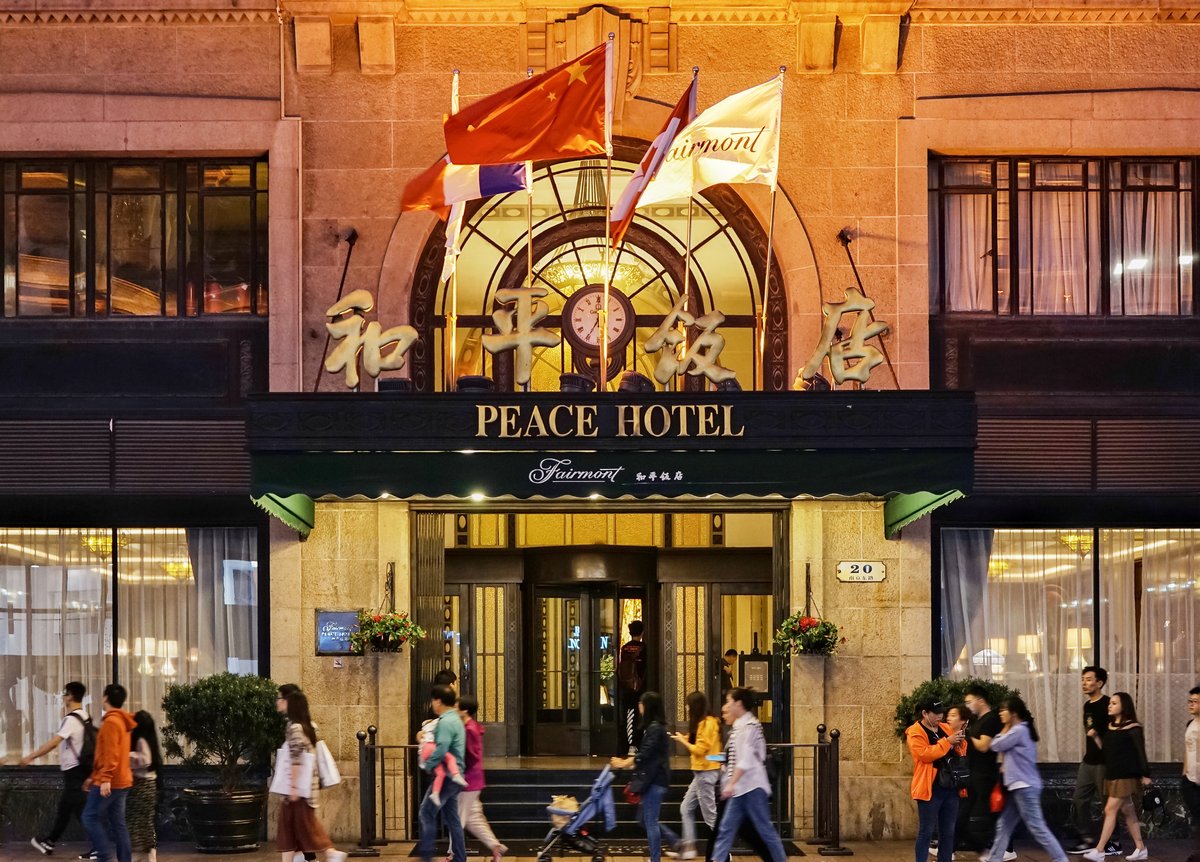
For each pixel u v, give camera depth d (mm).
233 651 18734
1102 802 17016
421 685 18609
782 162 18734
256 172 19109
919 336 18531
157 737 16625
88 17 18625
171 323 18781
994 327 18859
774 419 16078
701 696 15883
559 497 16547
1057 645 18906
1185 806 18391
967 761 16109
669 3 18594
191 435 18656
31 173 19062
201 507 18656
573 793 18984
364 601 18359
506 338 16531
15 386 18688
